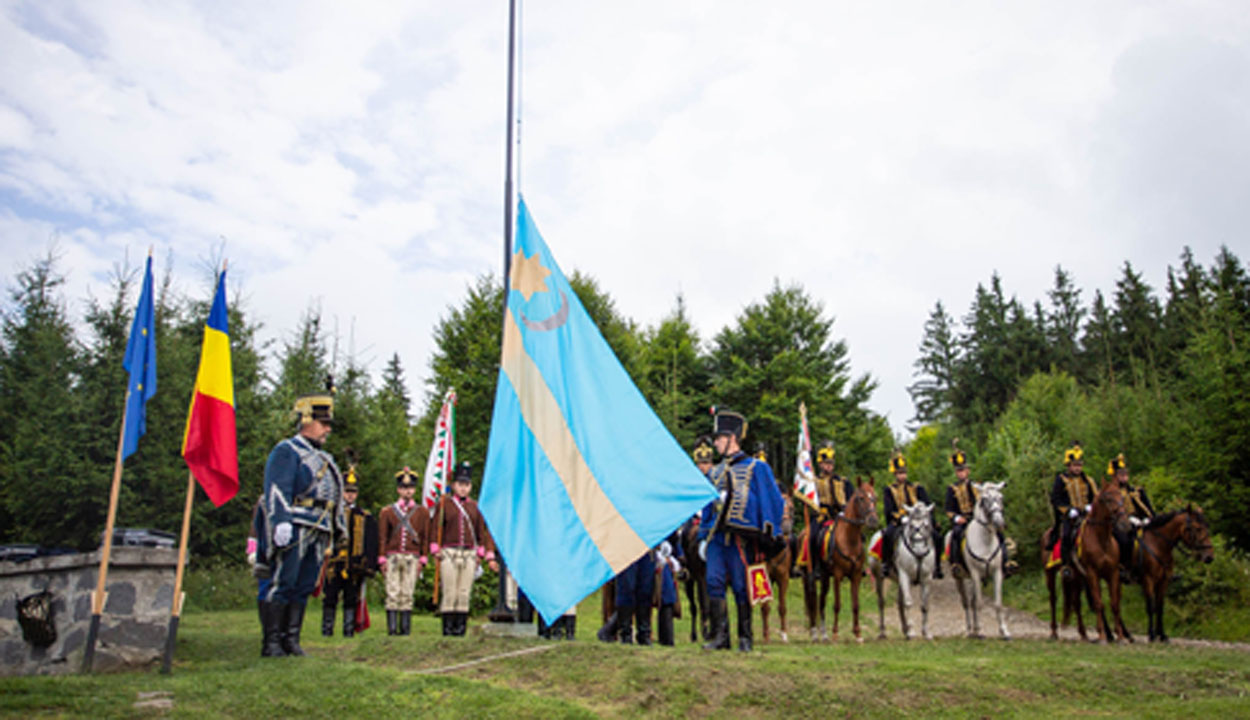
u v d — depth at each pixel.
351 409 29.17
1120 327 66.12
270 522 7.30
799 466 15.34
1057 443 36.91
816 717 6.23
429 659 7.60
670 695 6.37
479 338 35.53
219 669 6.63
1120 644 12.88
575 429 8.01
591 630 14.73
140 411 7.07
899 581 14.39
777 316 45.00
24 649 6.98
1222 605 17.53
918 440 62.00
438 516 11.46
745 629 8.48
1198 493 22.89
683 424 41.69
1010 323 72.75
